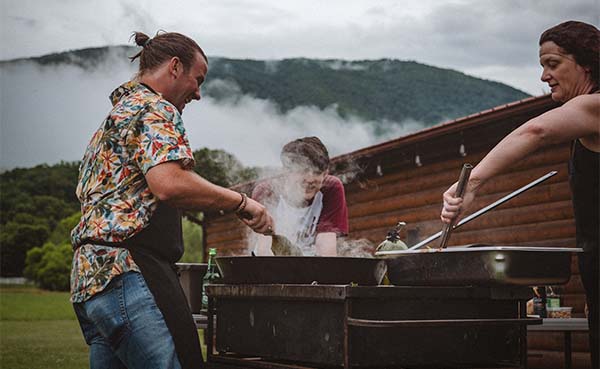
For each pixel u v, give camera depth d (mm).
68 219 35500
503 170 2195
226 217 14617
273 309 2426
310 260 2260
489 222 7926
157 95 2301
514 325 2248
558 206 7125
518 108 7102
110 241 2211
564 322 3604
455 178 8602
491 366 2297
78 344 10258
